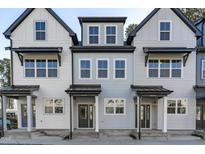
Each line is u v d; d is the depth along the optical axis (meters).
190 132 17.53
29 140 15.10
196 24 20.47
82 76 18.20
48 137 16.39
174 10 17.92
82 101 18.34
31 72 18.09
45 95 18.02
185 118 17.98
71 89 16.95
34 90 17.17
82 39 18.38
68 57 18.05
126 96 18.08
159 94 16.27
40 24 17.95
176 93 18.08
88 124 18.38
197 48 17.94
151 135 15.91
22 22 17.92
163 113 16.62
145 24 17.98
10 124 22.33
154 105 18.22
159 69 18.09
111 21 18.36
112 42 18.41
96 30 18.47
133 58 18.05
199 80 18.45
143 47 17.75
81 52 18.17
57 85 18.08
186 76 18.11
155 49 17.25
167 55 18.03
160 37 17.95
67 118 18.00
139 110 16.16
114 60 18.14
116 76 18.14
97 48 17.92
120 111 18.09
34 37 17.89
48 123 17.97
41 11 17.92
